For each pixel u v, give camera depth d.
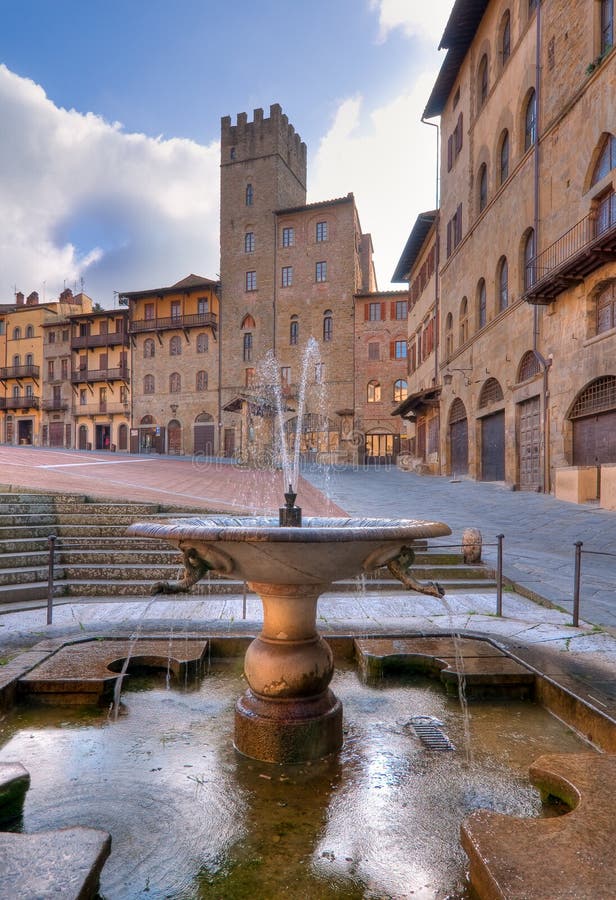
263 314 47.28
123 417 53.69
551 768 2.52
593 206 14.79
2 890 1.74
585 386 14.98
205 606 6.27
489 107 21.98
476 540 8.11
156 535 2.88
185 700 3.88
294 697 3.12
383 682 4.27
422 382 34.34
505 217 20.11
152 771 2.91
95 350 54.81
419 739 3.31
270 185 47.78
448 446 26.88
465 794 2.69
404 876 2.10
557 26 16.64
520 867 1.82
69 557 7.62
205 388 48.97
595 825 2.06
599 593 6.69
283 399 45.56
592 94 14.84
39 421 57.62
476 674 3.91
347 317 45.56
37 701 3.72
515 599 6.69
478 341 22.62
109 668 4.03
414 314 37.16
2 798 2.40
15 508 8.79
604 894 1.68
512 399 19.30
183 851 2.25
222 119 49.12
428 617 5.77
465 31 23.58
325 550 2.79
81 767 2.94
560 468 15.04
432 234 30.69
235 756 3.09
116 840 2.32
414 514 12.71
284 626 3.21
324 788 2.75
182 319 49.38
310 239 46.59
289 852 2.25
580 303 15.17
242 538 2.60
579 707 3.36
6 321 59.19
